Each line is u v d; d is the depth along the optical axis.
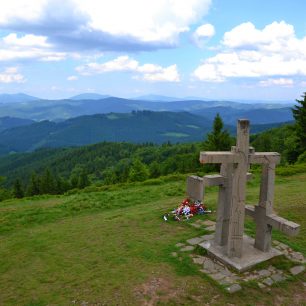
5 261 11.49
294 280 9.07
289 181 24.30
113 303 8.02
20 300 8.66
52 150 184.25
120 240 12.03
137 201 19.81
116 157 145.75
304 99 40.62
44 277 9.77
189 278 8.93
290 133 51.91
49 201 23.39
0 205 24.75
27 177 130.88
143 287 8.56
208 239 11.34
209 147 40.28
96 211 18.30
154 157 123.81
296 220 13.31
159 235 12.22
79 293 8.59
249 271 9.27
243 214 9.49
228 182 10.13
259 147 71.25
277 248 10.69
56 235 13.74
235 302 8.07
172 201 18.28
